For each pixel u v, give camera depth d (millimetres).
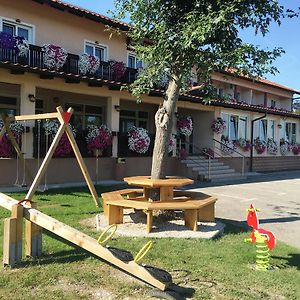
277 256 5566
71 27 14984
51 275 4355
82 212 7840
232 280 4488
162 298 3902
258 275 4684
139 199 7508
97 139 13172
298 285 4434
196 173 16078
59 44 14570
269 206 10359
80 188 11367
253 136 22406
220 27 5977
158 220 7168
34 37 13773
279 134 24891
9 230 4527
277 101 30406
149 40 7410
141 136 14609
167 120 7371
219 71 6824
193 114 19672
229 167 18844
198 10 6273
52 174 12266
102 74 14812
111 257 3961
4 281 4133
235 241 6219
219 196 11781
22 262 4707
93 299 3836
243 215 8859
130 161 14625
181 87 7359
